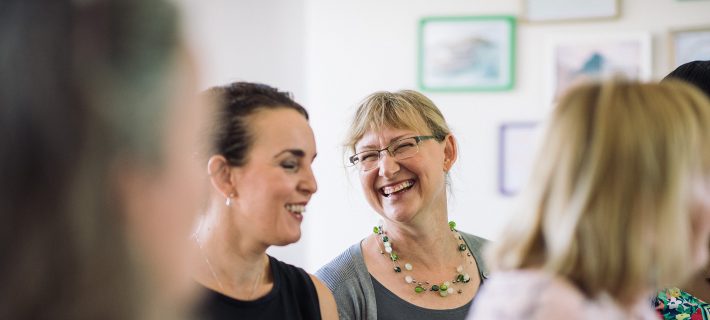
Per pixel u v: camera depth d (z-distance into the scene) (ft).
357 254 5.97
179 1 1.51
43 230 1.30
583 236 3.03
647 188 2.98
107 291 1.35
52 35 1.34
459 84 11.41
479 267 6.05
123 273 1.38
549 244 3.14
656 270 3.06
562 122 3.19
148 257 1.46
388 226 5.98
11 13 1.35
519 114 11.29
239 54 11.58
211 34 11.01
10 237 1.29
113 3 1.40
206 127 3.69
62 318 1.32
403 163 5.70
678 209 2.99
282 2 11.72
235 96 4.12
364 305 5.72
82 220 1.32
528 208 3.24
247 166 4.01
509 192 11.25
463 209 11.39
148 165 1.43
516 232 3.27
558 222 3.08
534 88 11.26
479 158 11.37
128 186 1.42
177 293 1.57
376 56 11.60
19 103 1.31
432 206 5.80
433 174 5.74
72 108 1.33
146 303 1.44
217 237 4.08
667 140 3.01
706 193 3.10
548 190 3.18
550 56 11.19
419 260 5.88
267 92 4.26
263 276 4.39
